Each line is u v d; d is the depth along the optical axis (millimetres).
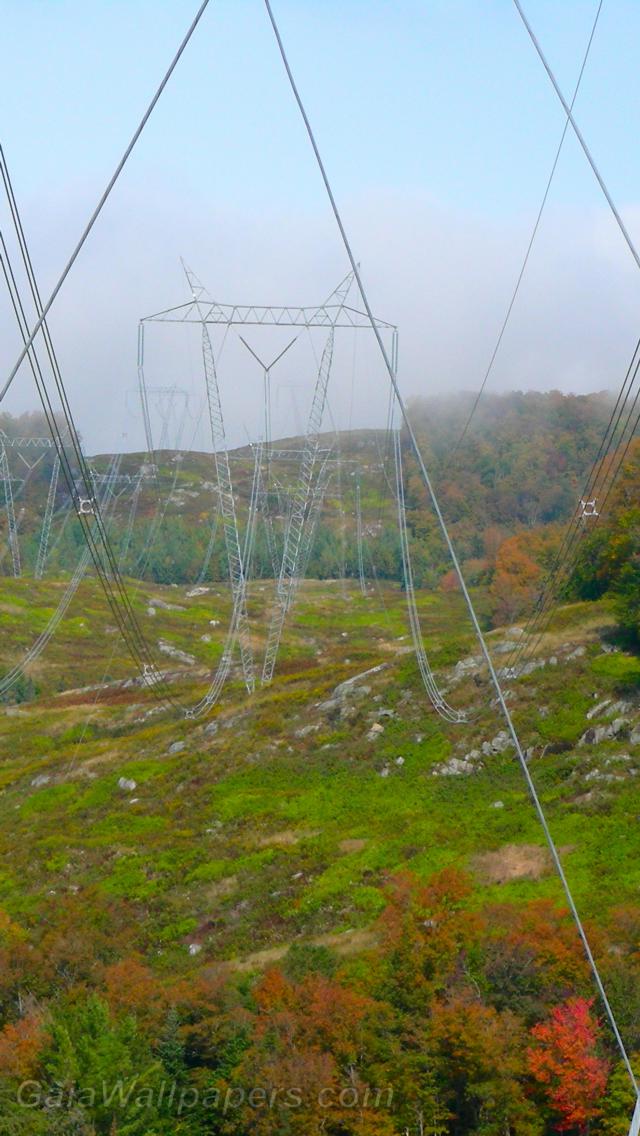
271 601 154750
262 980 44000
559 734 71688
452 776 71312
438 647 93438
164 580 169000
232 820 71250
